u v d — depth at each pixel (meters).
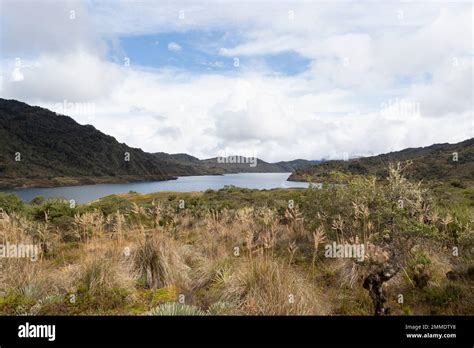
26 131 153.88
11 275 6.03
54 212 15.12
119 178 137.12
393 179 7.41
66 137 163.38
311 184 9.37
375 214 6.77
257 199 21.83
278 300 4.96
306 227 9.30
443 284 5.55
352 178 8.52
